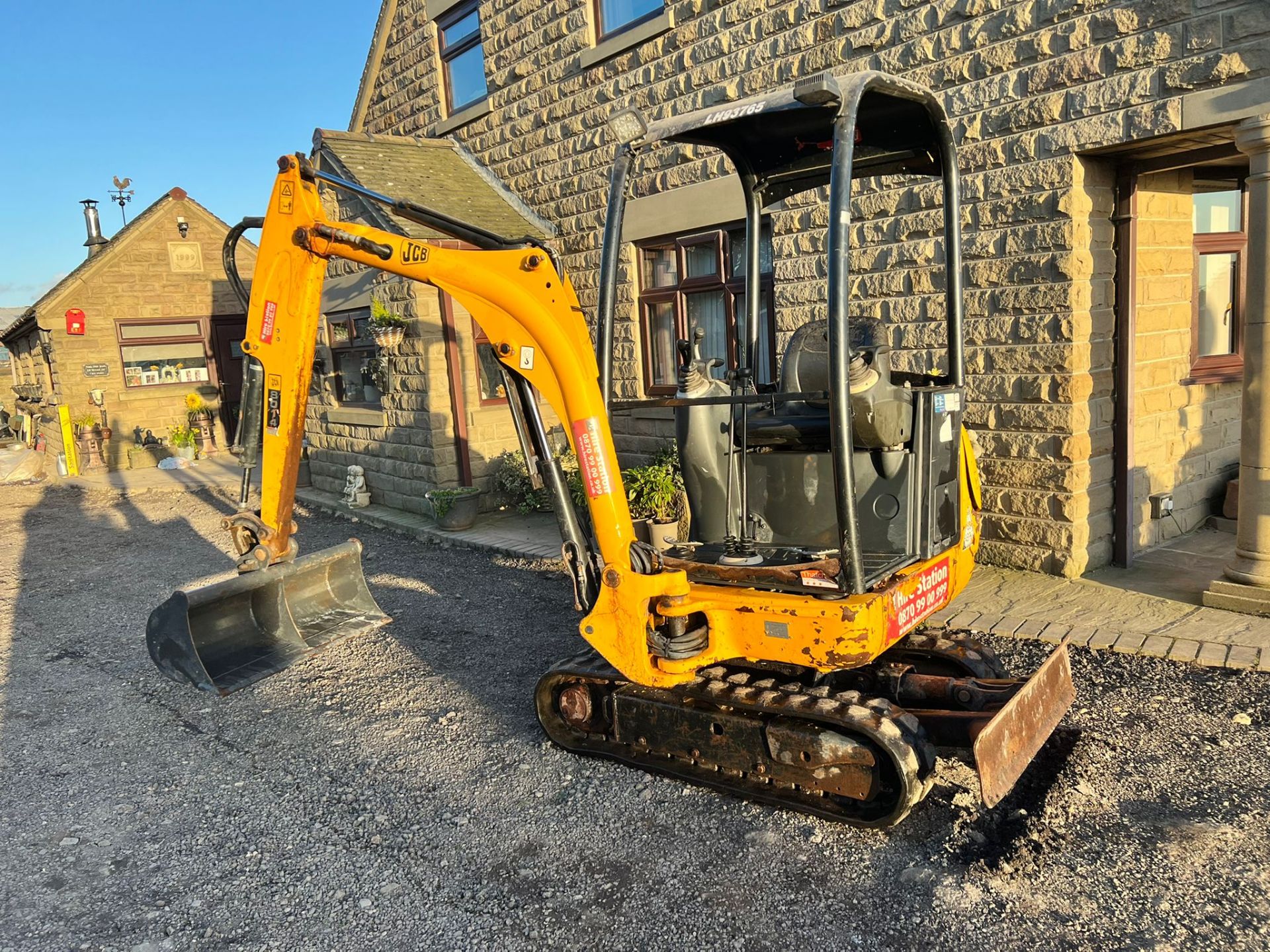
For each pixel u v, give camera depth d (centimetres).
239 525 544
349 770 463
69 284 1800
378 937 328
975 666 441
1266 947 288
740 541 414
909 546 395
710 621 400
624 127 407
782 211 789
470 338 1057
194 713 553
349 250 472
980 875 335
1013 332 648
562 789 427
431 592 785
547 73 1032
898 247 711
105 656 673
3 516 1350
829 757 368
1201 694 461
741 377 514
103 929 343
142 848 400
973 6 641
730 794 409
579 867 364
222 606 552
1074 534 635
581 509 922
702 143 468
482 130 1160
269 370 520
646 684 409
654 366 966
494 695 548
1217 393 757
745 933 315
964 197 666
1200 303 744
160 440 1880
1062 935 301
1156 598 592
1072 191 605
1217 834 349
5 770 488
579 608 436
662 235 912
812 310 780
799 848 365
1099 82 583
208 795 446
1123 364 647
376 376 1135
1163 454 707
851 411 363
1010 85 629
